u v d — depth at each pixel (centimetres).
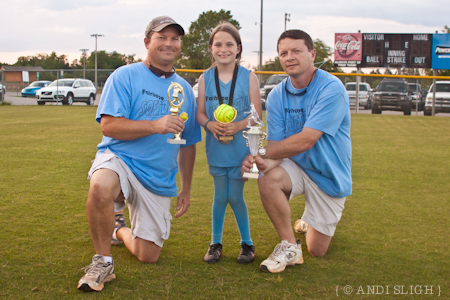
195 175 532
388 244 301
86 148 700
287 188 276
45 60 9256
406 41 1911
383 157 682
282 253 255
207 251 285
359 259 273
